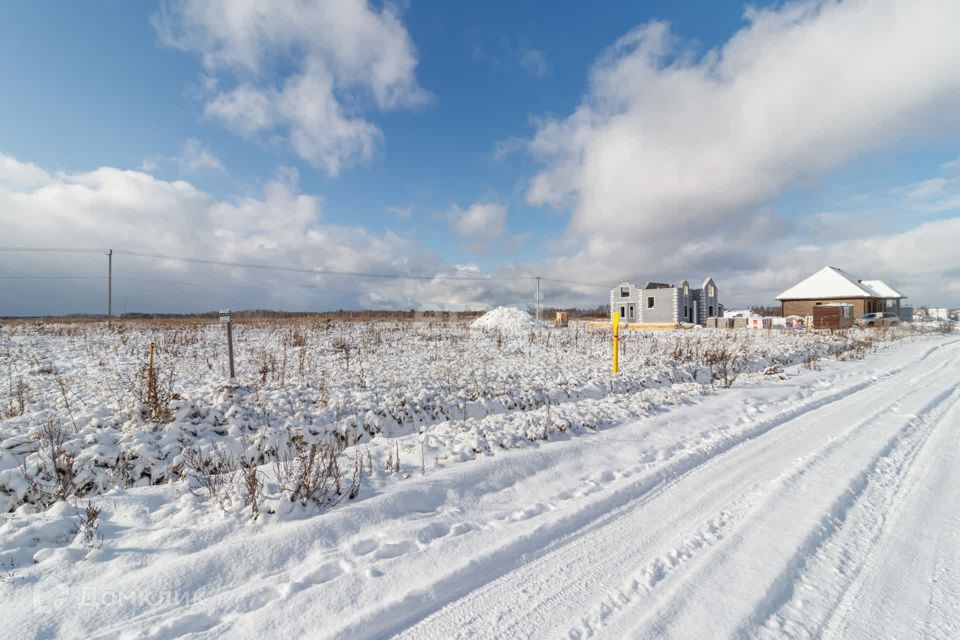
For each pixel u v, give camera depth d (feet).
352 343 57.77
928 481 17.34
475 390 30.96
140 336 63.16
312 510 14.47
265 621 9.62
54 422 20.12
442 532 13.89
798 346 64.03
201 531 12.77
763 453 21.21
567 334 85.61
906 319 199.31
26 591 10.11
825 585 10.94
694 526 14.11
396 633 9.62
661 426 25.43
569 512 14.90
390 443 21.43
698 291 163.63
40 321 95.40
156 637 9.03
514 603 10.58
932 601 10.32
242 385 27.71
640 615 9.96
